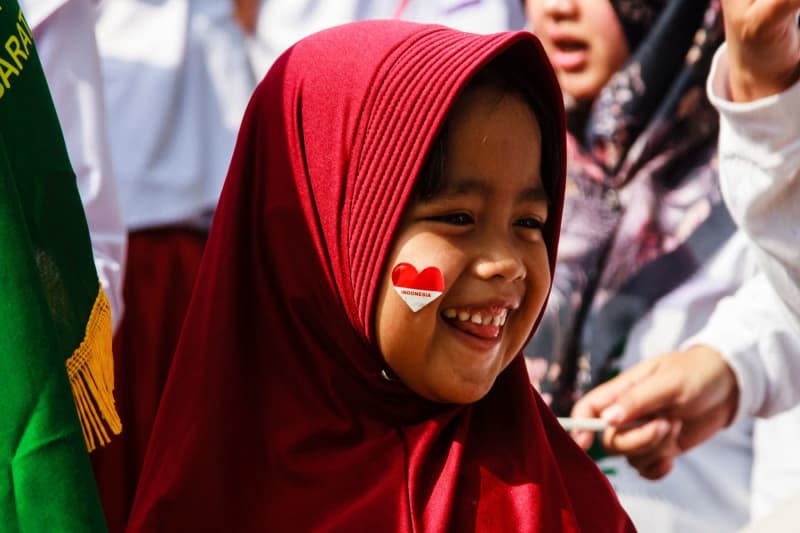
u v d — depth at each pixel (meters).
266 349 5.46
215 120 8.77
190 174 8.60
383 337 5.14
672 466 7.88
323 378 5.38
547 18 8.99
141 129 8.57
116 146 8.51
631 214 8.95
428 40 5.25
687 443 7.83
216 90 8.81
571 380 8.80
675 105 8.95
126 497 8.08
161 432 5.44
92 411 4.95
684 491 8.57
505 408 5.51
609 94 8.98
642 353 8.81
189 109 8.72
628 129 8.99
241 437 5.38
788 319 6.48
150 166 8.52
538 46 5.18
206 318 5.43
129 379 8.23
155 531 5.24
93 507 4.37
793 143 5.84
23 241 4.42
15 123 4.82
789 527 4.81
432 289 5.02
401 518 5.14
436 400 5.20
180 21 8.77
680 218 8.95
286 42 9.01
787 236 6.05
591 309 8.85
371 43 5.33
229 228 5.48
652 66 8.98
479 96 5.13
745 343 7.87
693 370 7.74
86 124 7.42
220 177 8.73
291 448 5.32
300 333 5.41
